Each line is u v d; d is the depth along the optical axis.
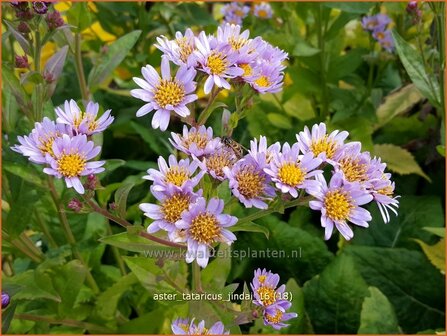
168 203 0.28
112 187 0.40
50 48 0.60
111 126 0.54
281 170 0.28
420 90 0.42
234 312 0.32
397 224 0.49
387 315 0.40
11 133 0.39
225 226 0.28
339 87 0.56
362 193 0.28
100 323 0.41
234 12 0.56
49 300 0.40
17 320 0.41
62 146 0.29
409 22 0.54
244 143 0.52
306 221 0.50
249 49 0.31
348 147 0.29
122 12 0.53
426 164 0.52
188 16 0.53
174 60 0.30
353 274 0.42
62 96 0.54
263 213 0.29
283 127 0.54
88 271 0.42
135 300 0.44
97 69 0.43
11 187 0.38
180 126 0.53
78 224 0.44
